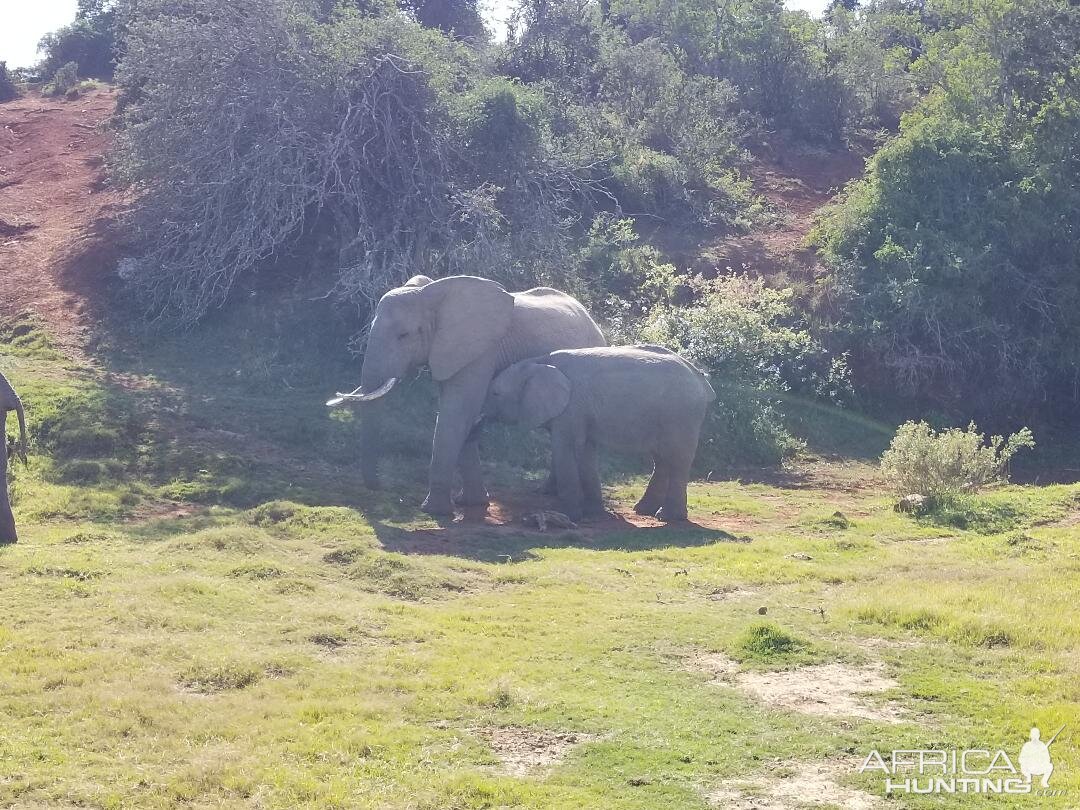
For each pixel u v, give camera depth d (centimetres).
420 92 2267
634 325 2230
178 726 743
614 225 2559
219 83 2192
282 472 1631
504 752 731
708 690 836
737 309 2234
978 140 2553
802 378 2230
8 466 1525
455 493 1633
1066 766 713
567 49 3203
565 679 855
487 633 965
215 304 2153
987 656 914
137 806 640
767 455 2012
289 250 2292
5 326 2083
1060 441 2339
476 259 2066
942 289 2347
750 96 3481
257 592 1054
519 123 2339
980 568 1210
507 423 1540
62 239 2456
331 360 2038
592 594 1098
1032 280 2400
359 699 796
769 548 1316
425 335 1513
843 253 2505
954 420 2305
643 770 701
